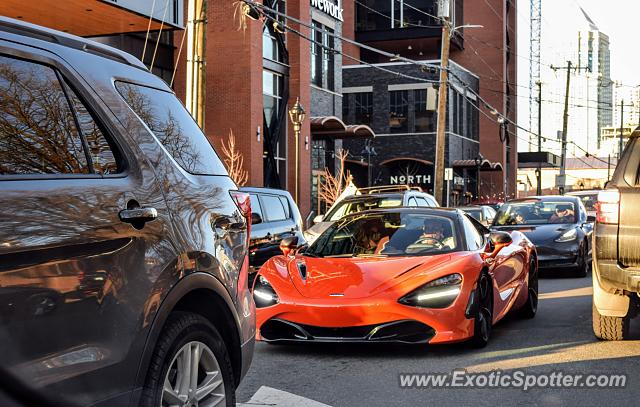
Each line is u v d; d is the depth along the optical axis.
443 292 7.55
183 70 30.03
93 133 3.63
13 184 3.03
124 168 3.75
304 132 36.41
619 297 7.82
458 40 66.44
